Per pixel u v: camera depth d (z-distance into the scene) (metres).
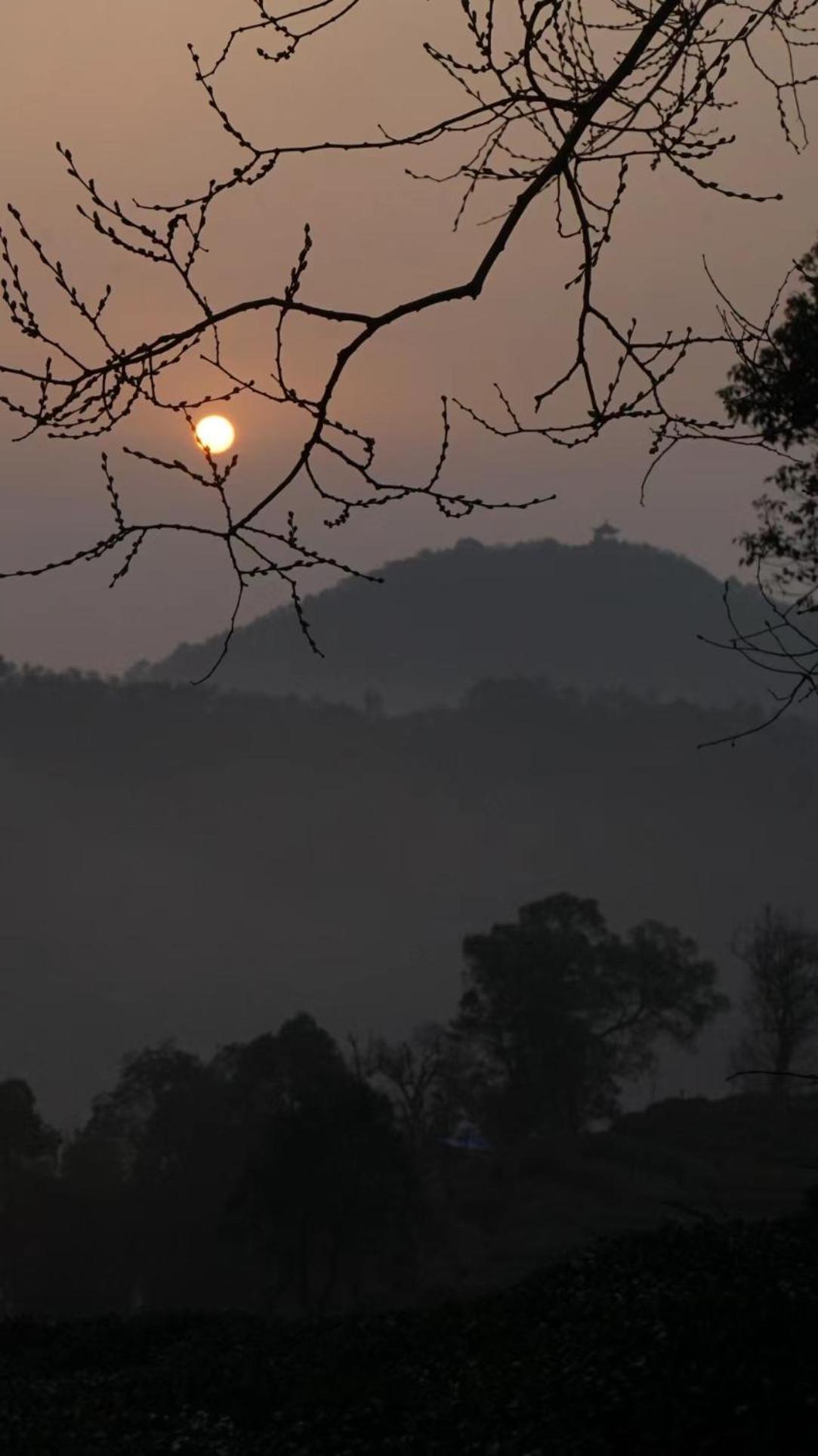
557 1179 105.25
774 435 9.63
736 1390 22.12
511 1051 147.12
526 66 7.64
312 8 7.41
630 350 7.84
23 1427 30.14
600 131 7.91
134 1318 45.28
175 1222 110.12
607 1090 151.50
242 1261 107.19
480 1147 152.88
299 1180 82.00
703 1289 29.38
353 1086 87.25
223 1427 29.14
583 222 7.68
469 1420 25.33
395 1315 38.97
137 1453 27.41
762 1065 136.62
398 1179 84.25
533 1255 85.12
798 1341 24.16
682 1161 105.94
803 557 26.45
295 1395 30.42
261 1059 116.50
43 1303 110.56
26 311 7.09
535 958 146.75
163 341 7.09
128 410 7.22
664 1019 155.75
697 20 7.68
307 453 7.40
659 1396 22.75
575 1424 22.97
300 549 7.42
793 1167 102.44
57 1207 112.19
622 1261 35.38
